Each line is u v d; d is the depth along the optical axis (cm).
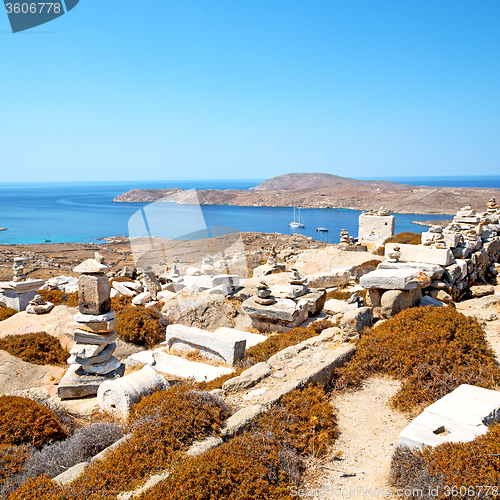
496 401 505
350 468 471
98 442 548
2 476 488
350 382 668
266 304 1173
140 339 1172
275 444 482
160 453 465
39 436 590
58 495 415
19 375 933
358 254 1978
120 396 687
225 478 414
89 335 816
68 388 804
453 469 388
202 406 536
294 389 607
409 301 972
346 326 796
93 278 804
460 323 731
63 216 13588
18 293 1738
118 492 419
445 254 1159
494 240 1773
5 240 8025
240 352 939
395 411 585
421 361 657
